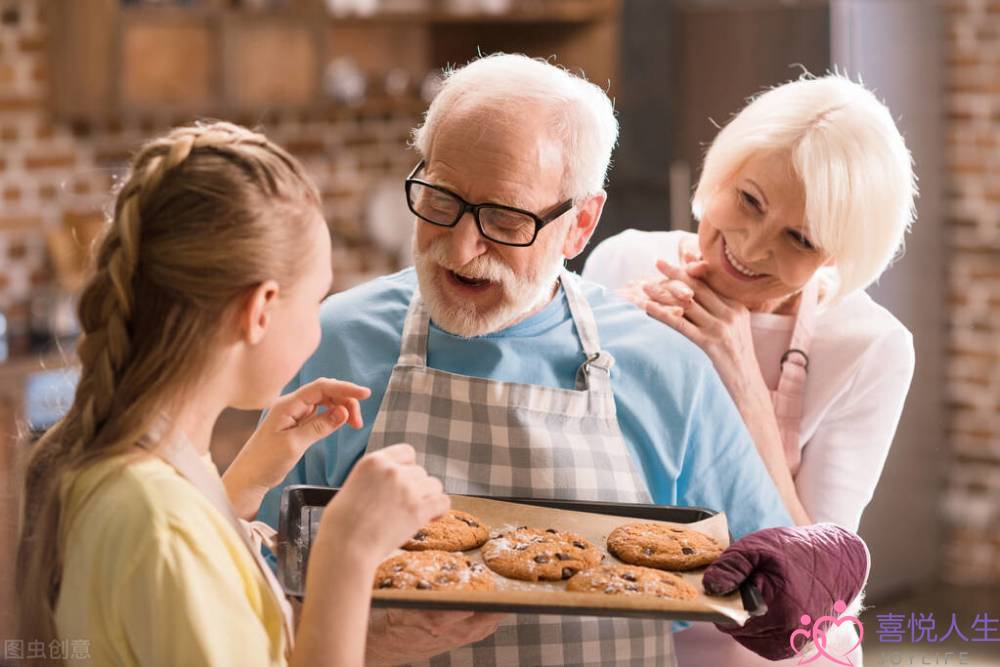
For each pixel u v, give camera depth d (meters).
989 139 3.75
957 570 3.92
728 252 1.77
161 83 3.72
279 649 1.05
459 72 1.45
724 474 1.58
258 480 1.32
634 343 1.57
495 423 1.45
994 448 3.87
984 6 3.66
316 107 4.10
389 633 1.23
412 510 1.06
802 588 1.25
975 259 3.82
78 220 3.68
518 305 1.43
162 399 1.03
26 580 1.07
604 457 1.48
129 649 0.99
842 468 1.87
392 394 1.46
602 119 1.45
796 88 1.73
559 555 1.30
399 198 4.61
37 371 3.26
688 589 1.24
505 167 1.36
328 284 1.12
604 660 1.43
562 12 4.28
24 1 3.65
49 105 3.72
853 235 1.67
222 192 1.03
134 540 0.97
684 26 3.94
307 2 4.04
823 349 1.87
